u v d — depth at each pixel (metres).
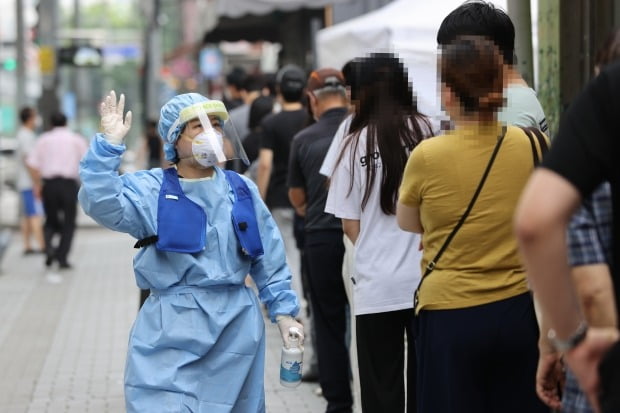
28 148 21.45
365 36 12.57
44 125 29.33
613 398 3.28
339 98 8.77
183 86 53.97
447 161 5.30
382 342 6.93
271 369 10.92
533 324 5.32
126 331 13.33
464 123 5.30
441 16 12.51
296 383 6.10
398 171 6.72
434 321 5.42
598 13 8.21
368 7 18.80
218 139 5.91
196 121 5.95
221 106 6.06
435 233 5.42
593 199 3.63
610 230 3.64
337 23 18.91
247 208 6.08
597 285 3.56
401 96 6.80
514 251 5.32
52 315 14.59
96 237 25.31
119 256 21.20
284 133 12.10
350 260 7.51
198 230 5.91
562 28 8.48
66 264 19.11
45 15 30.38
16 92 29.12
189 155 5.96
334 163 7.11
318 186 8.48
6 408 9.67
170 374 5.84
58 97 29.84
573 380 3.86
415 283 6.77
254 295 6.18
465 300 5.33
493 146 5.28
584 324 3.48
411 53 10.66
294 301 6.23
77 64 31.58
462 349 5.34
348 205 6.93
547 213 3.30
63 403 9.83
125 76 86.00
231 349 5.99
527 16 8.05
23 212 21.69
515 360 5.36
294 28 26.16
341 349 8.48
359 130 6.91
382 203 6.77
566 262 3.31
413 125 6.77
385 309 6.78
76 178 18.81
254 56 50.75
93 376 10.89
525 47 8.05
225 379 5.99
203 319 5.92
